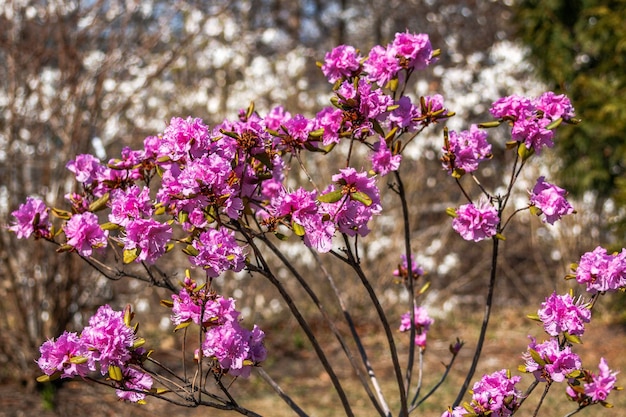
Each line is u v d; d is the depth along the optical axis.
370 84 2.61
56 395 5.70
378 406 2.87
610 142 8.80
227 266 2.15
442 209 9.16
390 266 8.59
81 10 6.02
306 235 2.23
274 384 2.81
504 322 8.91
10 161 5.69
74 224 2.34
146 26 6.59
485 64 11.05
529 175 9.36
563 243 9.39
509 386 2.38
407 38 2.51
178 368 6.45
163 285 2.73
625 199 7.86
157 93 7.11
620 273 2.34
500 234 2.47
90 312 6.18
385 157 2.55
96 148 5.93
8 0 5.89
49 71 6.12
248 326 7.85
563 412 5.52
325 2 17.45
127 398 2.29
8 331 5.82
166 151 2.24
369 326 8.50
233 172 2.23
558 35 9.12
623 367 6.85
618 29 8.27
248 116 2.56
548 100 2.53
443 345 7.89
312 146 2.52
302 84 8.56
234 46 8.31
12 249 5.84
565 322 2.35
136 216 2.20
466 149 2.60
